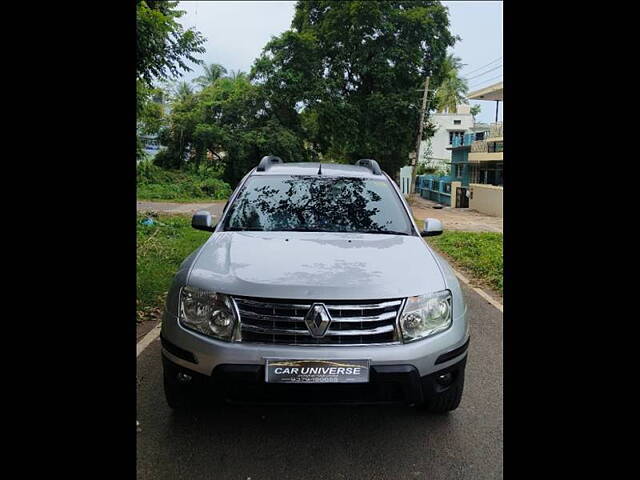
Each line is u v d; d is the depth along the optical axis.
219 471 2.52
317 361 2.44
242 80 31.42
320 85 26.00
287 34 26.56
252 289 2.54
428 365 2.57
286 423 2.99
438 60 26.83
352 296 2.52
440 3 27.12
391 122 25.20
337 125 25.89
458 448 2.77
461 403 3.30
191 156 31.91
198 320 2.58
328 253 2.99
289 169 4.21
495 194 19.27
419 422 3.03
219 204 22.50
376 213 3.71
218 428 2.91
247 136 28.16
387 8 25.84
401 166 28.44
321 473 2.53
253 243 3.17
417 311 2.60
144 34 10.24
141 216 13.09
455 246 10.59
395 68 25.77
